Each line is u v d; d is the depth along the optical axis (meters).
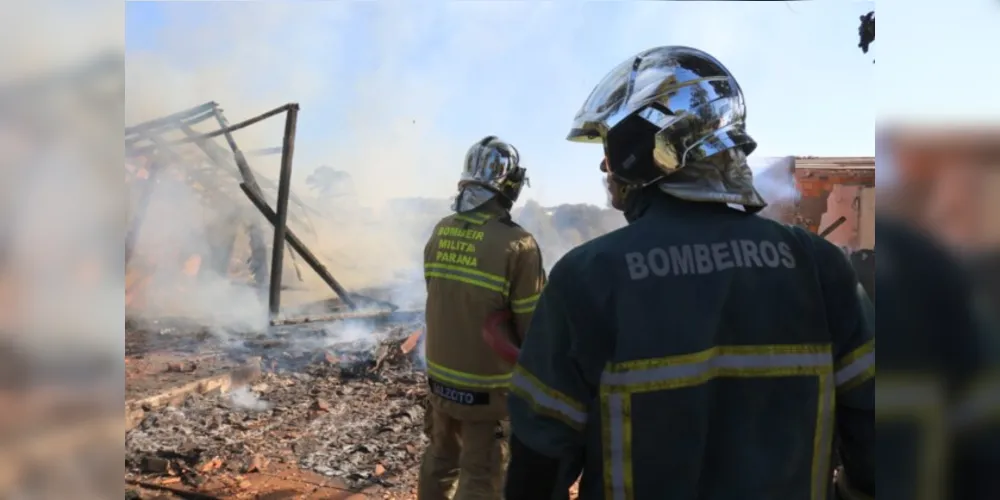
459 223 2.95
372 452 3.95
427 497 2.99
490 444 2.84
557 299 1.25
